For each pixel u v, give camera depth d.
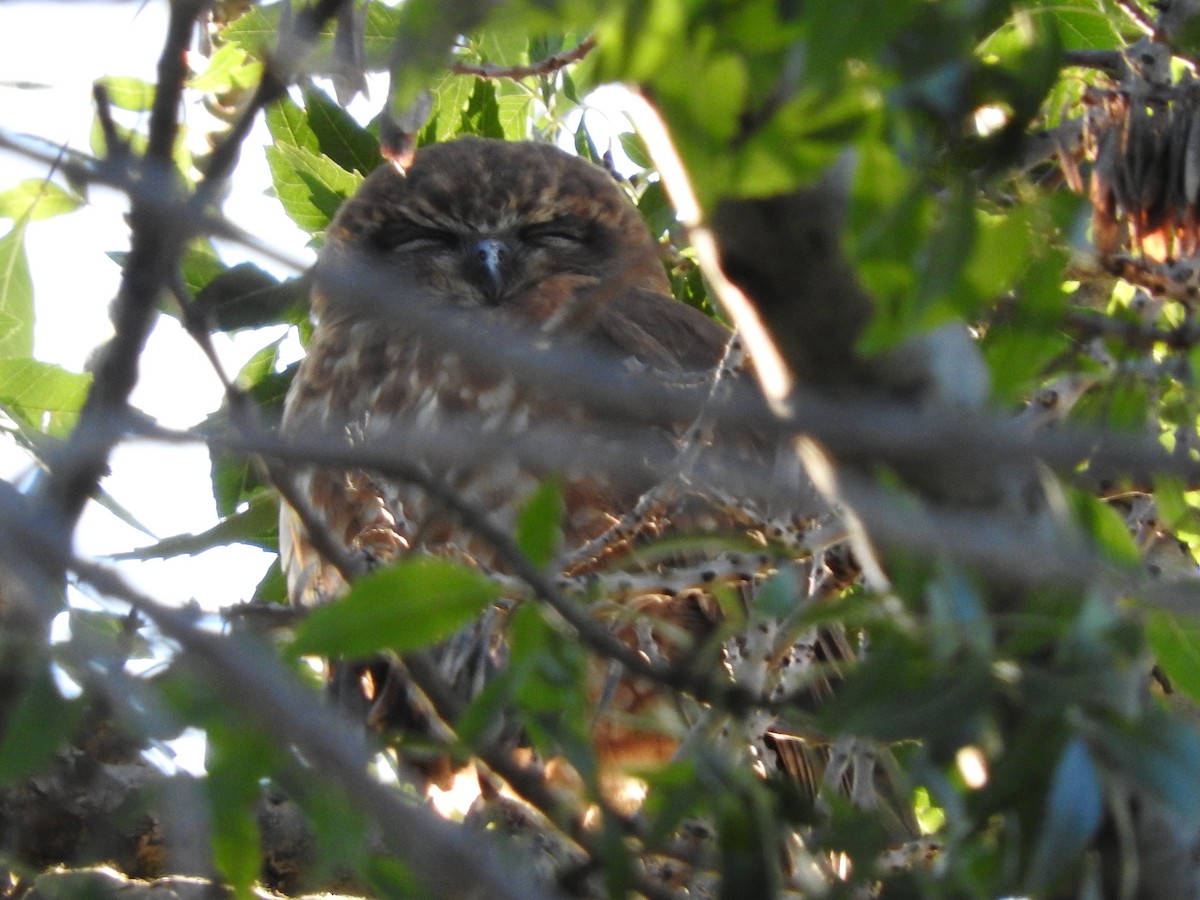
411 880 5.12
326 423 11.40
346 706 7.93
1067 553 4.45
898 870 5.59
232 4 8.99
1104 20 8.80
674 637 5.89
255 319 7.48
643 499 6.59
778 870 5.19
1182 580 4.85
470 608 5.03
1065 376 6.03
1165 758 4.31
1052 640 4.64
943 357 4.93
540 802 5.71
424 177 13.02
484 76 9.31
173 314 7.98
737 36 4.12
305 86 10.42
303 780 5.15
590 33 7.09
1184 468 4.12
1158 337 5.88
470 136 13.09
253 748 5.01
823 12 3.87
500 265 12.72
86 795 7.83
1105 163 7.45
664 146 4.63
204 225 4.09
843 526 5.96
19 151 4.24
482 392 10.75
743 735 5.39
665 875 6.43
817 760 8.52
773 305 4.80
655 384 4.08
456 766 6.69
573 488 9.51
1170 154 7.40
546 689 5.22
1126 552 4.91
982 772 5.04
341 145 10.78
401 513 8.45
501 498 9.29
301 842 8.10
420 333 4.00
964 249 4.23
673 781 5.38
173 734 4.73
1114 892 5.32
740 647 6.39
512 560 5.07
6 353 8.41
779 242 4.68
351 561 5.75
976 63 4.43
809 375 4.89
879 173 4.35
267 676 4.05
